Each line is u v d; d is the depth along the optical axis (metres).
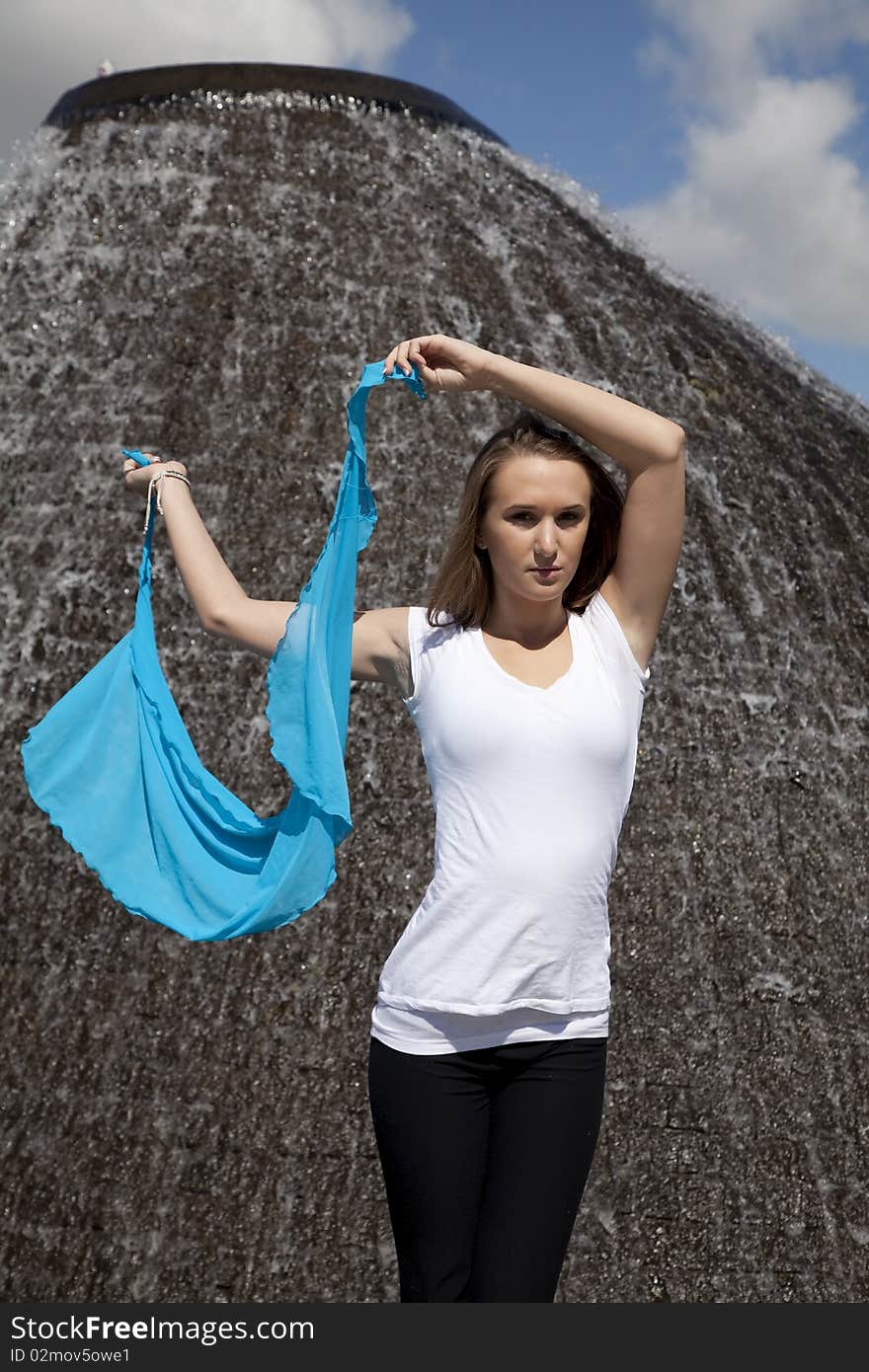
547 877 2.37
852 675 7.73
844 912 6.85
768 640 7.64
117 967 6.31
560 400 2.52
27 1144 5.86
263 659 7.14
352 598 2.68
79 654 7.20
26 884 6.55
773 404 9.50
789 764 7.24
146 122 9.82
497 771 2.40
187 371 8.22
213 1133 5.85
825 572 8.16
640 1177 5.87
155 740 2.78
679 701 7.25
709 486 8.28
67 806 2.75
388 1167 2.42
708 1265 5.71
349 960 6.30
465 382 2.60
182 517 2.79
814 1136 6.13
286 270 8.80
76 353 8.38
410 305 8.71
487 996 2.35
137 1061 6.04
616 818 2.49
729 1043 6.29
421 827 6.67
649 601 2.61
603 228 10.94
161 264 8.87
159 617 7.27
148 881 2.76
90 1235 5.63
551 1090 2.37
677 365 9.16
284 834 2.62
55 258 8.95
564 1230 2.32
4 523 7.66
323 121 9.90
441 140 10.20
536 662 2.54
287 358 8.28
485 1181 2.39
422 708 2.55
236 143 9.66
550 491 2.44
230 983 6.23
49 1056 6.08
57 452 7.91
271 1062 6.02
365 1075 6.00
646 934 6.50
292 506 7.62
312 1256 5.59
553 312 9.12
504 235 9.64
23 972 6.32
